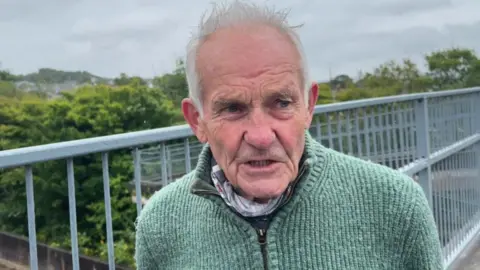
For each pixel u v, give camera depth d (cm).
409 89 2017
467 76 1973
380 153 394
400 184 133
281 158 120
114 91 1767
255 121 117
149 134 208
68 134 1680
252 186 120
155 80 1834
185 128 223
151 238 148
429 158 461
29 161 166
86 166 1132
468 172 593
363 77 2088
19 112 1777
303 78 122
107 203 198
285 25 121
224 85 117
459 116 579
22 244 1366
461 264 533
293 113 120
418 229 130
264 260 128
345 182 132
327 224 127
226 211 129
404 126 438
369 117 384
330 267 126
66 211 1275
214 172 133
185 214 142
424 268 133
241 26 118
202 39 121
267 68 116
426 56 2062
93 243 1198
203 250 135
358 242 129
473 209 601
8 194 1353
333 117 346
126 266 894
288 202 126
